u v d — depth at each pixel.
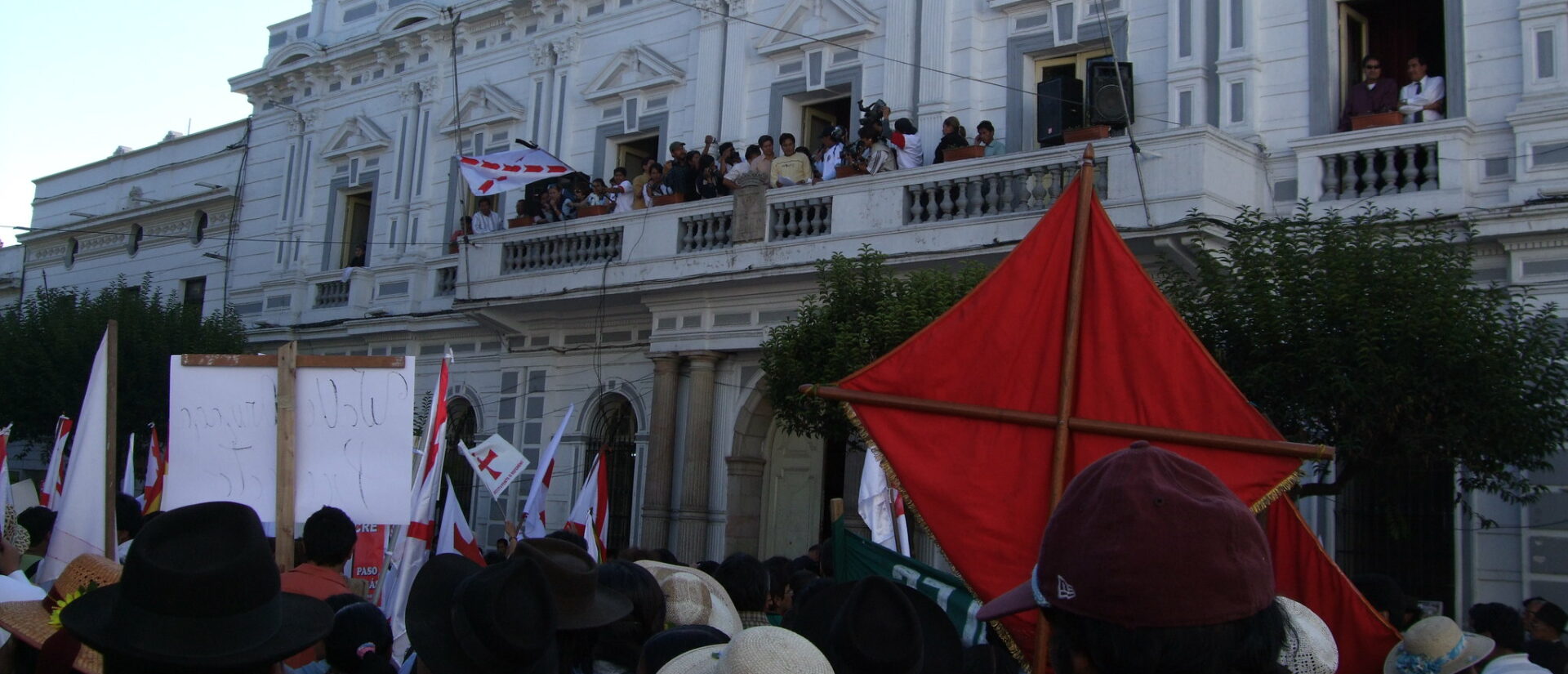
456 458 22.92
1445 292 10.40
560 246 20.56
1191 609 2.42
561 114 22.77
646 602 5.76
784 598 8.78
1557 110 13.39
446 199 24.31
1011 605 3.08
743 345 18.16
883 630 4.22
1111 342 5.45
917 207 16.41
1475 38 14.28
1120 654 2.45
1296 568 6.00
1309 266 10.91
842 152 17.98
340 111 26.91
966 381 5.54
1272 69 15.51
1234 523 2.51
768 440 18.95
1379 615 5.87
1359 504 14.12
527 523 12.10
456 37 24.59
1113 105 15.68
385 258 25.05
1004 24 17.69
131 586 3.21
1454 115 14.27
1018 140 17.28
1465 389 10.15
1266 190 15.20
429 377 23.83
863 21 18.88
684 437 18.97
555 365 21.55
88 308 25.05
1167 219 14.37
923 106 18.06
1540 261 13.25
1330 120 15.02
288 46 27.91
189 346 24.77
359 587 8.78
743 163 19.16
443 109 24.73
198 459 6.87
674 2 21.55
